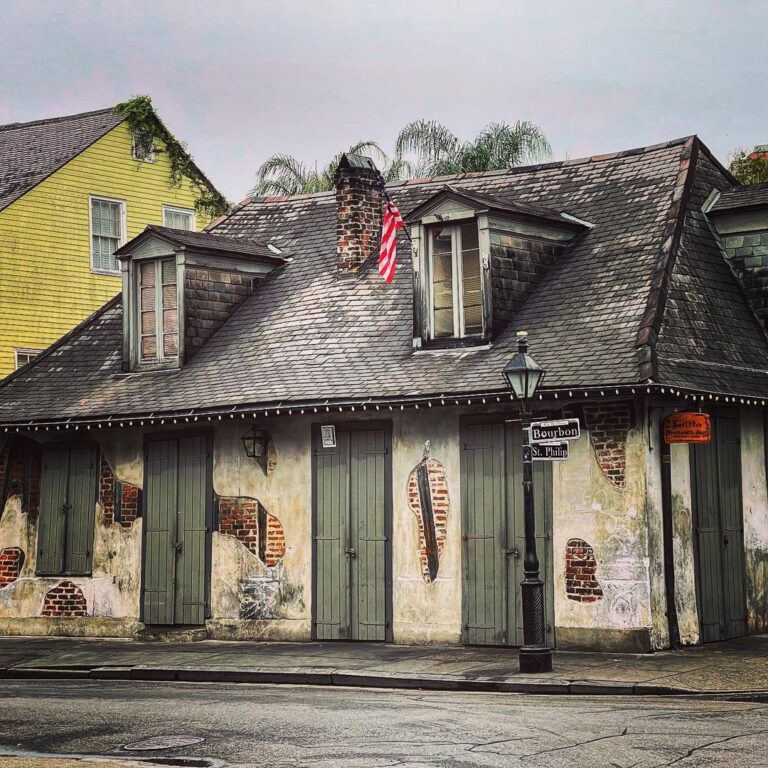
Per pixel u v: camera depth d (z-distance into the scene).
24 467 19.94
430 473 16.38
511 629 15.59
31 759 9.23
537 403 15.48
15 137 31.23
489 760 8.89
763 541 16.80
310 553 17.20
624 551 14.84
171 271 19.72
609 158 19.20
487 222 16.67
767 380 16.14
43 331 27.30
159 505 18.55
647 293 15.85
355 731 10.19
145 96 29.70
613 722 10.34
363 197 19.86
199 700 12.40
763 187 17.88
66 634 19.17
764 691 11.99
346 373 17.17
